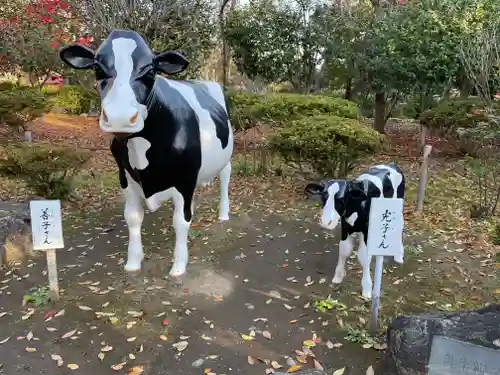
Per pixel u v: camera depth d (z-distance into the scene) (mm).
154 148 3826
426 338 3033
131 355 3455
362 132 6344
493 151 8242
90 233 5715
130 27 9234
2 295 4316
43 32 11375
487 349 2697
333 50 11195
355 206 3984
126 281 4527
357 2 14094
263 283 4547
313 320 3902
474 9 9594
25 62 11586
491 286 4492
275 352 3508
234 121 9039
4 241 4934
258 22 12812
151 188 4070
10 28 11156
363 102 12750
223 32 12984
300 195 7227
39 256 5102
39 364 3373
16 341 3627
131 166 3947
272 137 7023
